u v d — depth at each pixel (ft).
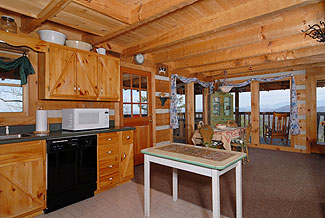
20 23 8.77
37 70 9.02
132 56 13.73
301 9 8.20
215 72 21.08
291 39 11.19
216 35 11.04
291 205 7.76
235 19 7.95
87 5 6.77
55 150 7.57
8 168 6.43
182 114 25.13
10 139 6.54
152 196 8.78
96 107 11.48
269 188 9.48
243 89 23.58
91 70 9.93
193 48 12.64
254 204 7.86
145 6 7.66
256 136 19.72
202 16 8.82
